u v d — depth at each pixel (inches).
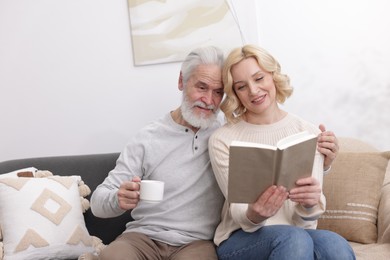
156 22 91.5
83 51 94.6
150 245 64.4
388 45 87.0
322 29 88.5
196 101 66.7
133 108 93.9
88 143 95.5
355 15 87.6
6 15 95.9
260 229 57.5
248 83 63.4
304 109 89.9
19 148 97.4
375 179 70.7
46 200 74.0
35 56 95.8
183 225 66.0
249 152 48.0
